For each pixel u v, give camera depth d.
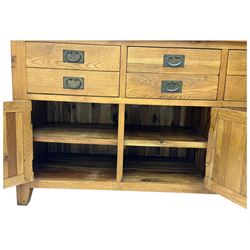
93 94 1.30
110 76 1.29
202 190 1.40
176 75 1.28
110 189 1.39
